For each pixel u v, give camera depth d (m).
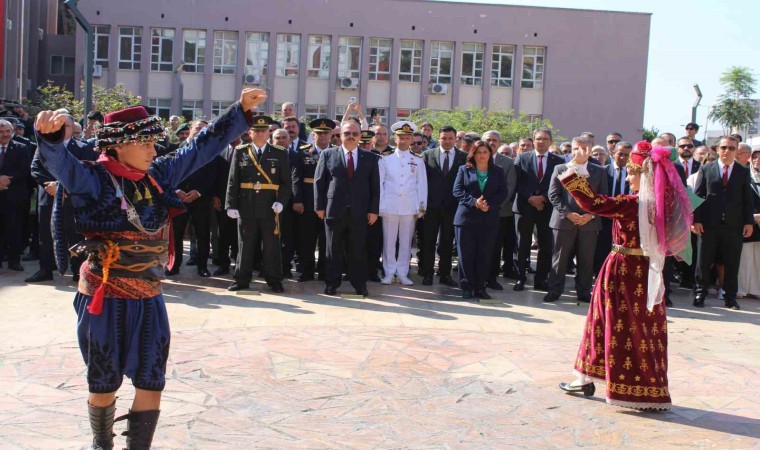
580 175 5.58
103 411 3.82
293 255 11.51
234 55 37.28
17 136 10.80
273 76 37.47
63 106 28.05
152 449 4.61
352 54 37.94
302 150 10.93
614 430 5.30
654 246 5.50
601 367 5.81
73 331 7.38
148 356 3.78
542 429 5.27
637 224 5.61
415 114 33.34
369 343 7.41
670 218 5.50
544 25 39.06
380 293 10.16
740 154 10.65
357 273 9.84
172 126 15.09
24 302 8.54
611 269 5.73
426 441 4.96
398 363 6.77
